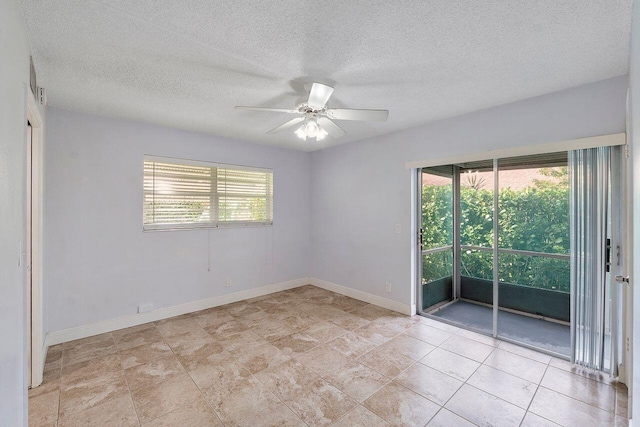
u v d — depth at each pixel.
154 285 3.51
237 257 4.25
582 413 1.94
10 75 1.27
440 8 1.50
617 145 2.28
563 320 2.89
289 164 4.85
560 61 2.04
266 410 1.98
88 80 2.32
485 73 2.22
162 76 2.26
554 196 2.77
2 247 1.14
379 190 4.01
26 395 1.44
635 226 1.16
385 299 3.95
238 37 1.76
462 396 2.12
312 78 2.29
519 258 3.07
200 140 3.86
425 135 3.48
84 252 3.06
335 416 1.92
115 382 2.28
